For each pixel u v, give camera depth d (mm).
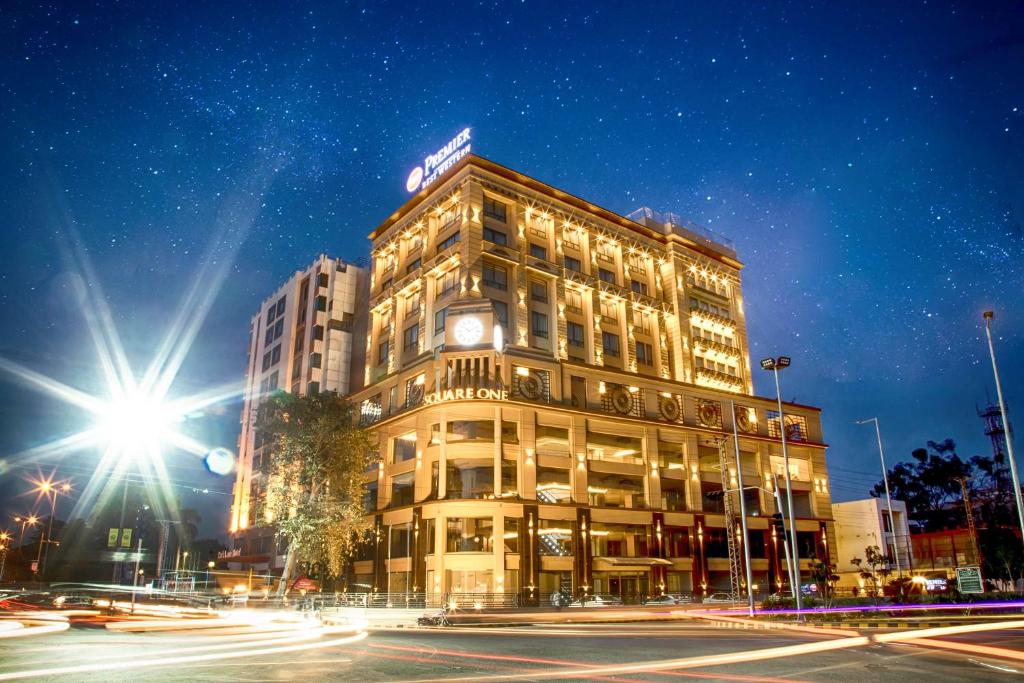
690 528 65000
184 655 17625
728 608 53719
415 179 71688
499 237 63719
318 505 51125
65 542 86250
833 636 26281
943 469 97000
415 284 66938
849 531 79562
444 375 56656
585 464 59656
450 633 30625
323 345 83000
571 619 42469
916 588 58000
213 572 74438
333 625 37062
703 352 77312
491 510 53312
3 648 18984
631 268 75188
